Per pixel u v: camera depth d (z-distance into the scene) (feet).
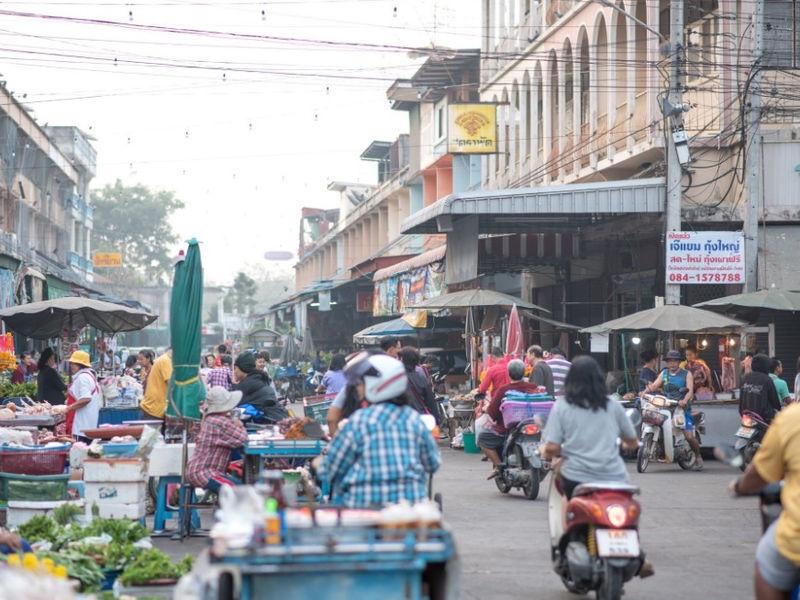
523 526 47.98
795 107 89.66
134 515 40.73
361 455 24.81
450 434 93.61
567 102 122.42
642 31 106.01
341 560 20.36
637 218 95.40
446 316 120.78
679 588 35.04
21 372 91.81
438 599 21.63
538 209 89.10
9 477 41.16
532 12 132.57
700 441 77.46
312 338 223.30
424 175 182.60
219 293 529.45
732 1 91.71
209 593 20.36
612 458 32.68
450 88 161.48
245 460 41.98
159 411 56.70
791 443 20.99
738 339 90.53
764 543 21.45
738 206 90.22
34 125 173.06
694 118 98.07
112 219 409.69
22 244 169.78
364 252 241.55
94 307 81.87
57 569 24.76
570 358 123.95
